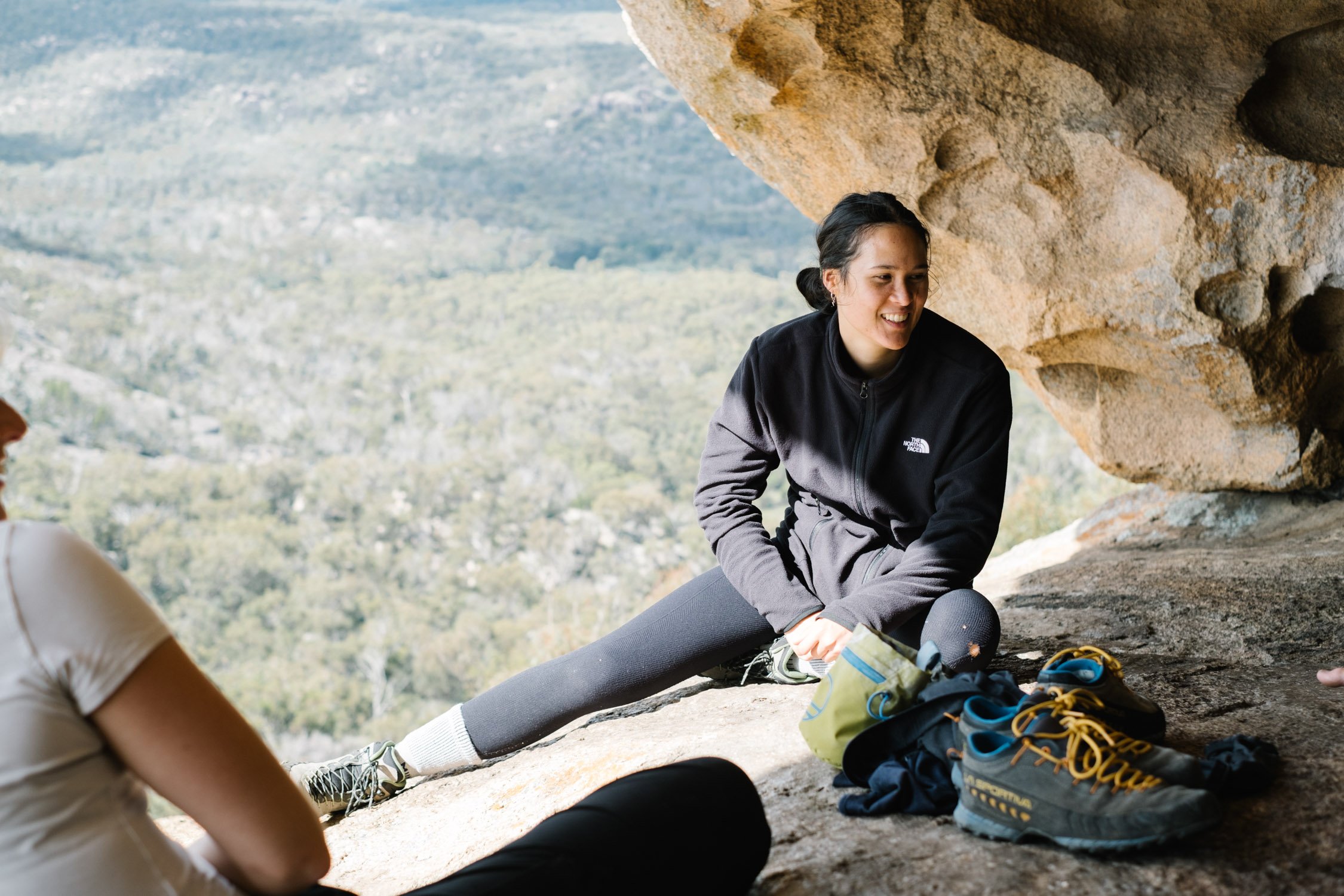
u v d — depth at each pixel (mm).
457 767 2504
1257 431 3770
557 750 2445
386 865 2119
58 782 952
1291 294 3445
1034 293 3648
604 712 2729
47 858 943
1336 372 3705
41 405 109500
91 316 138625
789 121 3689
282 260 189000
